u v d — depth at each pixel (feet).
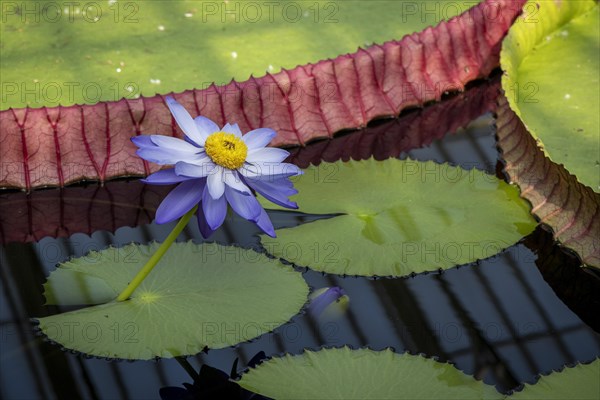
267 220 6.53
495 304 6.92
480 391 6.49
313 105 7.75
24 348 6.65
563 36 8.35
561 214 7.25
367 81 7.87
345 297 6.89
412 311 6.88
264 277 6.88
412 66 7.97
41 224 7.26
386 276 6.95
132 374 6.58
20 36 8.00
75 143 7.43
